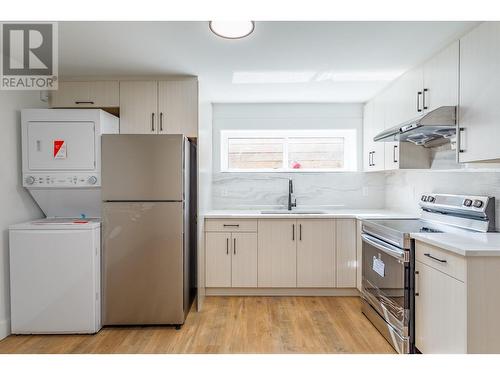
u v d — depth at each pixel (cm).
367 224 283
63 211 293
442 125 210
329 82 313
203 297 324
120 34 216
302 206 400
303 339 244
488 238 191
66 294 253
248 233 333
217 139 399
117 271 265
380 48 235
